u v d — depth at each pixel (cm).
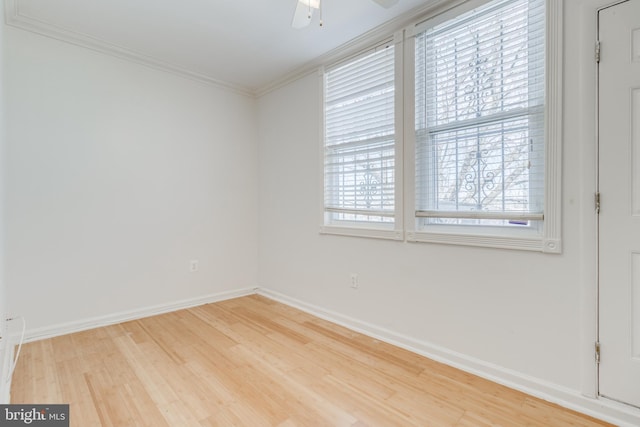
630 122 149
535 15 178
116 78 280
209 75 330
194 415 160
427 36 224
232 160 361
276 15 229
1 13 189
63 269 255
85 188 265
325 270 300
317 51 281
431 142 225
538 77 178
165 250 311
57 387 182
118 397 174
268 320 292
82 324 264
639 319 149
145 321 287
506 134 191
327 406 168
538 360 177
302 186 324
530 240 178
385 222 258
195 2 214
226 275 358
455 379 194
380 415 161
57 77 251
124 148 285
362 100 270
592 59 157
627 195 150
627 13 148
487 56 197
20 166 236
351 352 229
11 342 228
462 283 207
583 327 162
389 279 247
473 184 205
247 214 376
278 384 188
